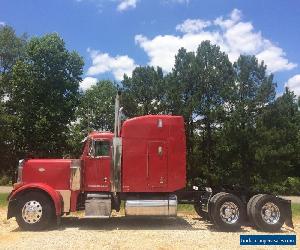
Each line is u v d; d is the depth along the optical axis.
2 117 36.78
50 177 14.17
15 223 14.85
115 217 16.50
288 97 38.91
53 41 37.44
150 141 14.28
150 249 10.68
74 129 41.94
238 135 32.09
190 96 33.41
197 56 34.56
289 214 13.84
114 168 14.15
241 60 34.38
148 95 33.62
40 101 37.41
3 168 38.72
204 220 15.88
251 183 32.66
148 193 14.34
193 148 33.09
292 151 34.03
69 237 12.14
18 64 37.50
